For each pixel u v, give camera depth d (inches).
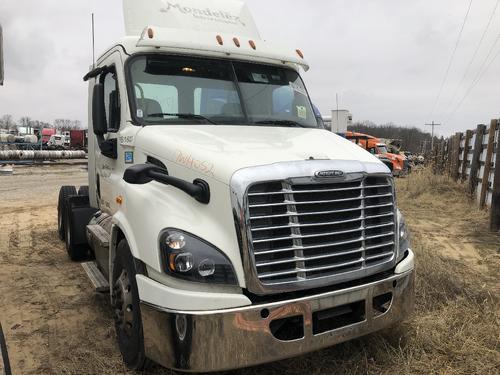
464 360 155.7
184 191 133.6
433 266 234.8
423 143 2765.7
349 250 136.3
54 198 591.2
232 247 124.8
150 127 166.4
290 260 126.1
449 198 532.7
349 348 158.9
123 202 159.3
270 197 125.8
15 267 273.0
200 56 189.2
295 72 212.8
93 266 215.5
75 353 162.4
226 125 176.6
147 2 201.5
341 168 135.1
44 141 2206.0
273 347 123.6
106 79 199.8
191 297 121.2
